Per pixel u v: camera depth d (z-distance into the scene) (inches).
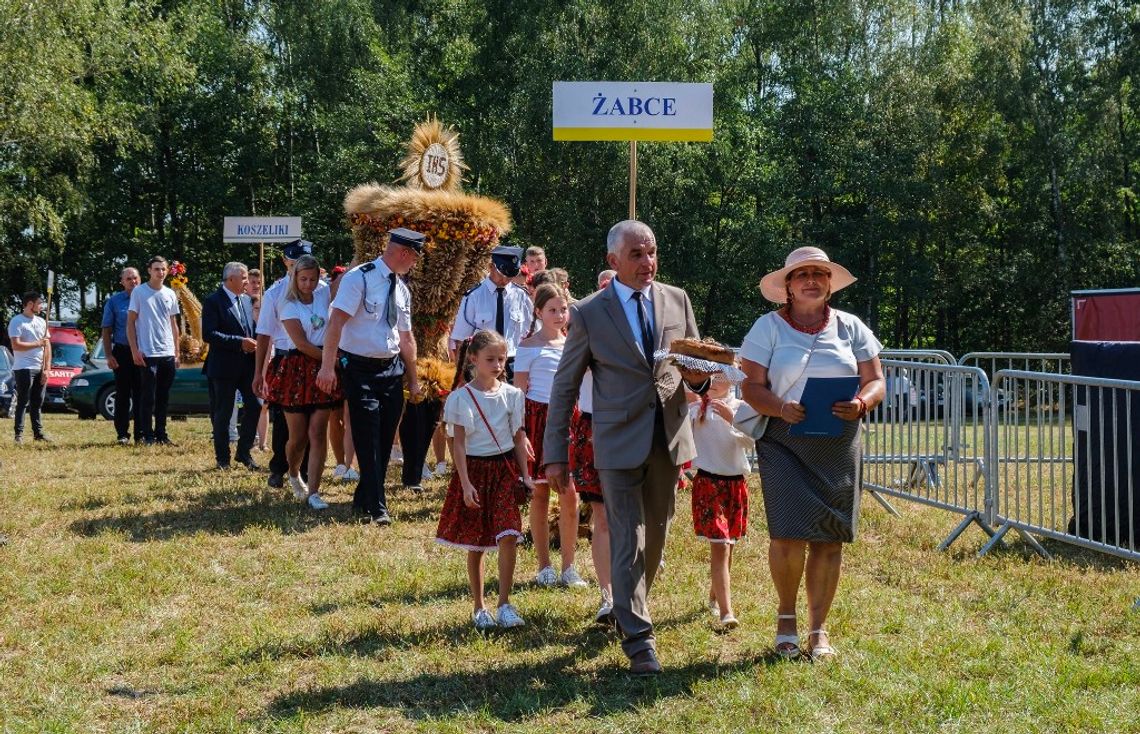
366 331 311.0
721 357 185.8
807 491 185.9
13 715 167.0
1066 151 1301.7
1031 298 1380.4
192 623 215.0
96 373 768.3
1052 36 1314.0
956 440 317.4
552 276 301.4
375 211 388.5
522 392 231.9
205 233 1562.5
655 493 198.2
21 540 287.4
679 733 158.7
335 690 177.0
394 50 1497.3
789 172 1327.5
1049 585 246.4
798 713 164.4
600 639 203.2
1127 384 257.3
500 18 1357.0
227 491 363.9
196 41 1438.2
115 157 1400.1
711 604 227.8
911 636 205.3
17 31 939.3
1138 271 1323.8
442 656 193.5
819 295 190.9
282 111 1473.9
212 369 426.9
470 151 1333.7
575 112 351.3
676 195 1290.6
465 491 209.6
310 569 260.4
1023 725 159.6
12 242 1277.1
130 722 165.0
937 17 1411.2
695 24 1317.7
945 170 1382.9
